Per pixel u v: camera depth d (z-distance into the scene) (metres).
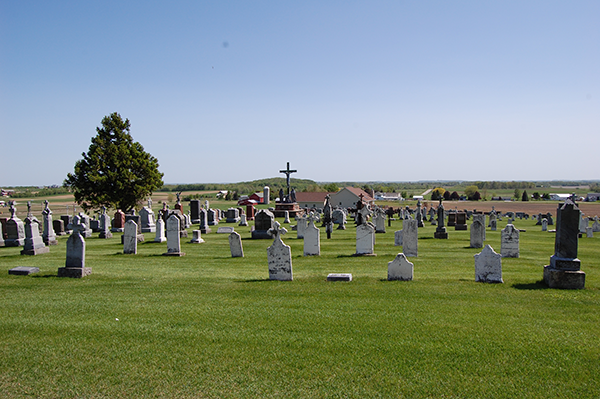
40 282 13.07
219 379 6.52
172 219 18.95
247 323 8.84
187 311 9.70
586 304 9.85
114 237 29.30
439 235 26.19
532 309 9.53
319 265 16.11
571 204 11.36
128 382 6.46
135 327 8.66
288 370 6.76
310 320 8.97
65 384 6.43
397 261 12.70
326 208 34.84
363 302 10.26
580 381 6.30
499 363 6.88
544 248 21.50
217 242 24.80
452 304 9.99
